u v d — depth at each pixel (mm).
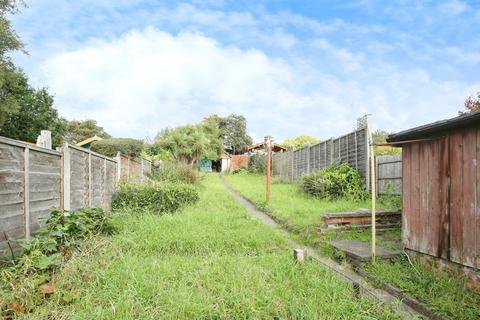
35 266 3322
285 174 19750
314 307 3041
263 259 4406
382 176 9633
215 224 6531
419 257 4555
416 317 3053
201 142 22719
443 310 3207
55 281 3254
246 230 6078
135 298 3064
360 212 6719
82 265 3576
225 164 40938
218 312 2932
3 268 3371
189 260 4254
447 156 4086
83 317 2732
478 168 3662
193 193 9680
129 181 9594
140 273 3615
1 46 16484
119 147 20734
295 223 7043
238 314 2938
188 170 15164
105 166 7832
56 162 4984
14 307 2799
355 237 6043
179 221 6539
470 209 3746
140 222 6234
